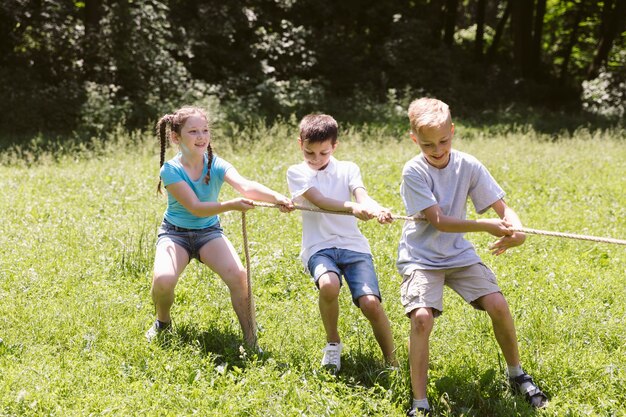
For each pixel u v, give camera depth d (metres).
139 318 5.34
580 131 19.27
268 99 20.12
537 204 9.11
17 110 17.14
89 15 19.84
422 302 4.25
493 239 7.36
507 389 4.35
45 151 14.07
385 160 11.58
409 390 4.34
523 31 28.42
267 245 7.05
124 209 8.48
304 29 23.45
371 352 4.84
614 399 4.29
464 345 4.95
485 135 18.34
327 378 4.43
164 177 4.97
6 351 4.78
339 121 19.77
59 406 4.08
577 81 32.41
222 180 5.15
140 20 19.20
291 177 4.82
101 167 11.59
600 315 5.38
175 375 4.51
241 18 22.31
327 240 4.79
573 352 4.80
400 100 21.75
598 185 10.22
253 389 4.32
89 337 4.93
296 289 6.06
